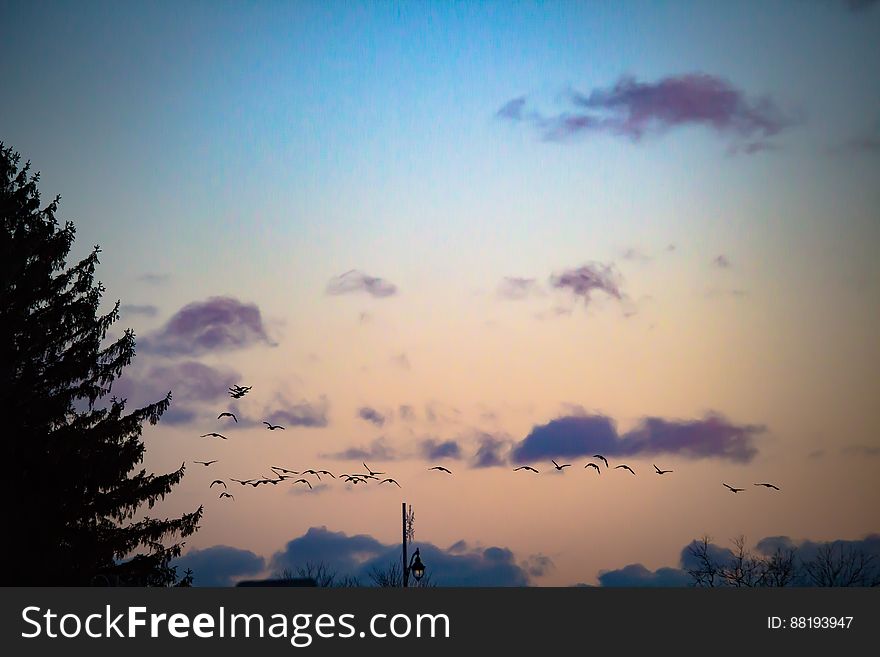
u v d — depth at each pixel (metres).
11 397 59.47
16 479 58.31
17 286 61.88
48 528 57.91
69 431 60.66
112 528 61.44
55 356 62.38
